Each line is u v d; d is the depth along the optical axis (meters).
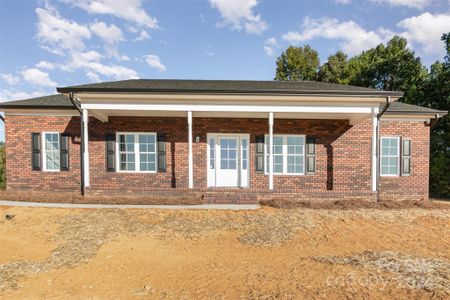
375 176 10.67
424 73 25.02
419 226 7.87
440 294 4.11
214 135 12.27
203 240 6.79
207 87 11.84
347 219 8.35
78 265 5.39
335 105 10.39
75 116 11.95
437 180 15.41
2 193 11.13
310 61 35.59
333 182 12.16
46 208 9.24
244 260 5.65
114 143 12.02
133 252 6.03
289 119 12.20
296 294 4.22
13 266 5.30
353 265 5.25
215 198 10.13
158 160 12.09
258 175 12.18
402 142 12.12
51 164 12.03
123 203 9.98
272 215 8.66
